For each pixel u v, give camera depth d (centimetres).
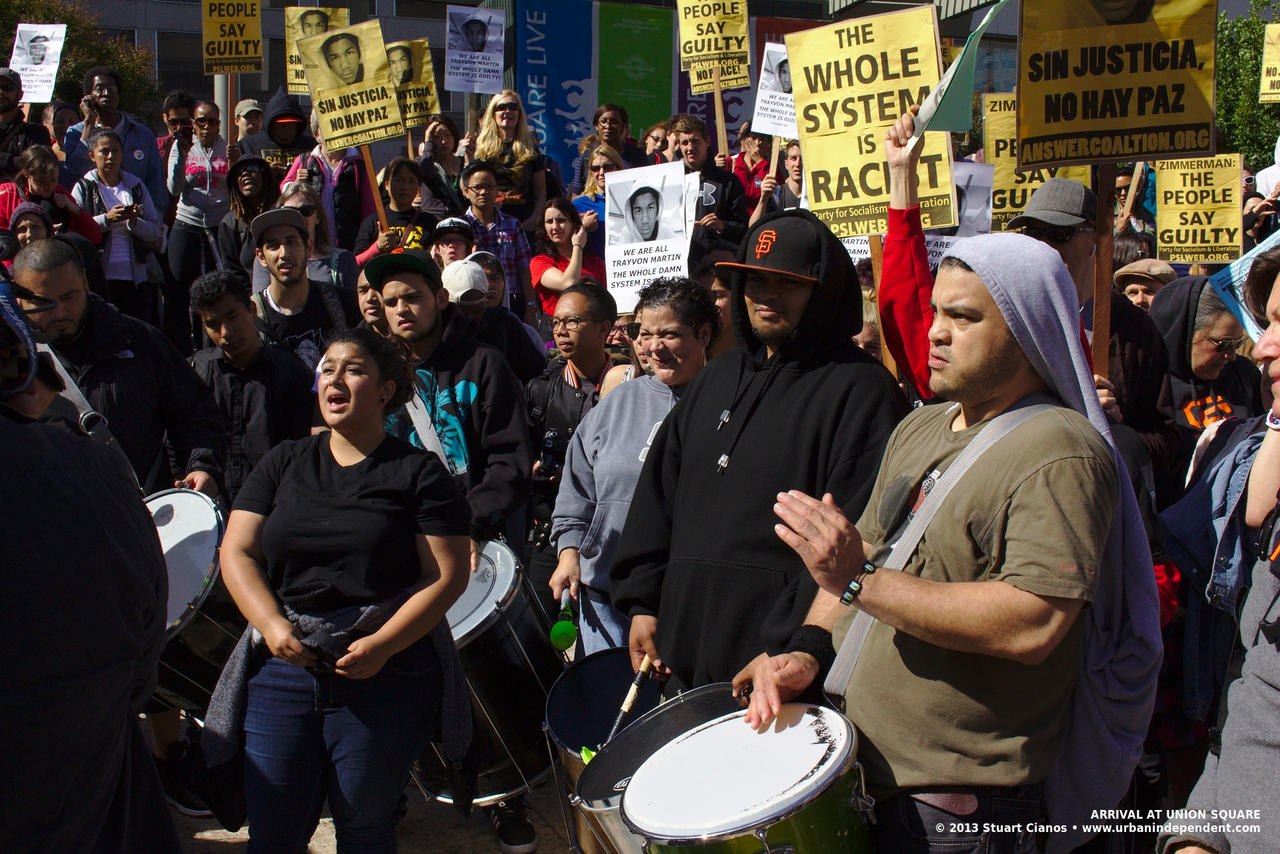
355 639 303
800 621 269
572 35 1479
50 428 198
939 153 464
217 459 432
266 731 307
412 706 314
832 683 243
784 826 210
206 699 369
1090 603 208
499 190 923
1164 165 707
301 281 549
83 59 2030
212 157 933
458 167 1041
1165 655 329
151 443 425
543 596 478
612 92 1509
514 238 838
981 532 217
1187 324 447
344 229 902
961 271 224
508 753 375
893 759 224
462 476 434
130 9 2264
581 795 261
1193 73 357
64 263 399
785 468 291
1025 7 368
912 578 214
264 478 325
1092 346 351
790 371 303
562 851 396
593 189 904
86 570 188
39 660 180
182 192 972
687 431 321
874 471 282
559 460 495
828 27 471
